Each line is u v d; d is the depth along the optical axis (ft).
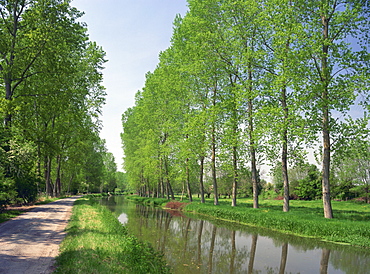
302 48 60.85
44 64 74.08
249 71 81.56
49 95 74.33
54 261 23.70
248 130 79.77
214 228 64.23
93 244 29.43
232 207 86.89
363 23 58.90
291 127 63.05
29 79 79.61
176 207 115.34
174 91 110.11
